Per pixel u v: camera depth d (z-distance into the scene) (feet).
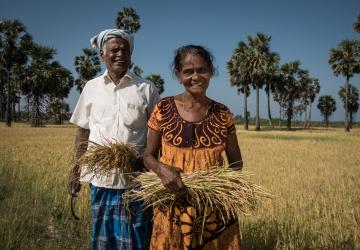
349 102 296.30
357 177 32.37
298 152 57.36
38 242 15.07
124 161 10.46
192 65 8.56
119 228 10.91
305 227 16.14
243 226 15.96
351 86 297.53
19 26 154.20
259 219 16.60
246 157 49.19
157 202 8.60
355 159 47.55
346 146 71.10
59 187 23.39
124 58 11.18
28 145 55.88
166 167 8.27
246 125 193.57
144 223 11.07
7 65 156.97
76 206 19.11
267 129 210.38
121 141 11.02
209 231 8.47
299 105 310.65
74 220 17.48
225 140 8.87
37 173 28.12
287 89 216.95
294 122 394.32
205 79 8.67
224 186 8.32
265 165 39.99
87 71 164.14
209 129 8.78
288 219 17.19
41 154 41.78
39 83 153.48
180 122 8.79
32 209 18.76
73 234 16.01
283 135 123.44
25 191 22.70
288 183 28.09
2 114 259.19
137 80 11.49
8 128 128.47
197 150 8.64
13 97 231.91
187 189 8.25
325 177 31.96
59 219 17.31
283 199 21.34
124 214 10.84
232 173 8.52
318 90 269.85
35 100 158.30
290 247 14.11
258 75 173.17
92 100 11.43
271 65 171.22
